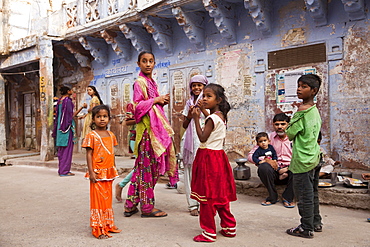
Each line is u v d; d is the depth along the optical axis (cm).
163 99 423
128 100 1018
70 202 526
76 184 687
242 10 757
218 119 344
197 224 394
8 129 1455
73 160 966
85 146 360
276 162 485
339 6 621
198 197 338
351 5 582
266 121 723
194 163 351
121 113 1038
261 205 481
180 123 893
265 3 689
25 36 1153
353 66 607
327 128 638
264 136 504
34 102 1363
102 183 363
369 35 589
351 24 608
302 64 670
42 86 1009
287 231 354
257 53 735
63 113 799
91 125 726
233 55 775
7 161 1105
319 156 346
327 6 633
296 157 343
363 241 327
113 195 568
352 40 607
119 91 1044
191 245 323
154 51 950
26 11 1164
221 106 354
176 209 466
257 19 688
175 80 898
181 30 878
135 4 830
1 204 522
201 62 837
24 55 1070
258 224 388
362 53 597
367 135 593
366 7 591
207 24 821
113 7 890
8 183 723
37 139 1345
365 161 596
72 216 443
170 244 327
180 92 888
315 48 652
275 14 705
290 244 321
